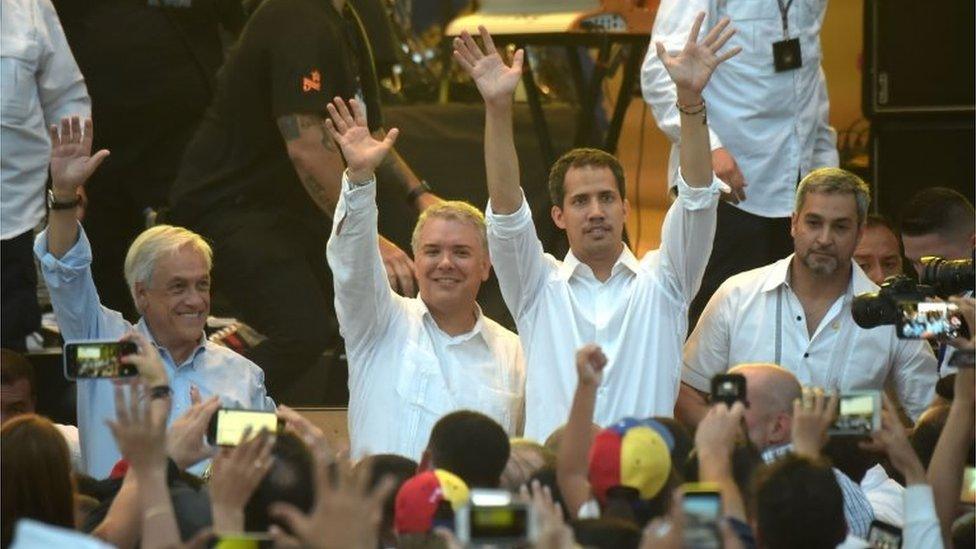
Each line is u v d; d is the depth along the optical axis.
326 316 28.02
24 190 24.86
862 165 33.41
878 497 21.73
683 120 22.28
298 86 27.00
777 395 19.89
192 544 14.92
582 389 17.58
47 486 17.44
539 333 22.98
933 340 21.78
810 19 27.11
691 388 24.38
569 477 17.58
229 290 28.17
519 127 33.47
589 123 31.30
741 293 24.19
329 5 27.62
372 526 13.05
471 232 23.22
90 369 18.39
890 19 31.45
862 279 23.98
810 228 23.69
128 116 30.25
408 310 23.31
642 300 22.86
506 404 23.28
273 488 16.52
